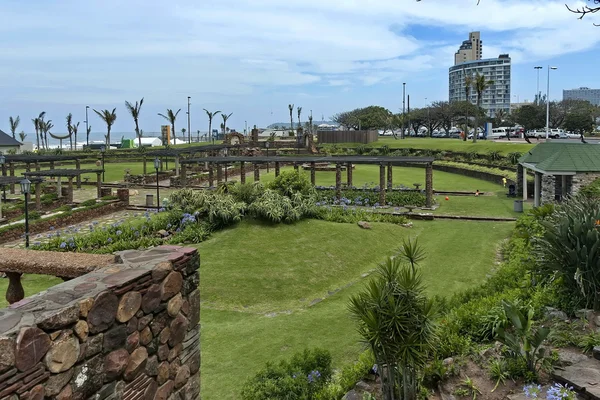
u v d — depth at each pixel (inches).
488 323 304.3
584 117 2527.1
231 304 506.3
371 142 2864.2
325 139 2962.6
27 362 134.6
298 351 397.4
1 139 2573.8
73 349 149.9
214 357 389.7
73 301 152.3
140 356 180.9
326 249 641.0
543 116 3011.8
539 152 1065.5
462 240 767.7
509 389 244.5
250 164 2060.8
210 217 687.7
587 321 295.0
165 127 3262.8
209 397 331.3
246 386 293.4
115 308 167.3
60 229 935.0
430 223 896.3
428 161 1066.1
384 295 237.9
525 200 1174.3
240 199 727.1
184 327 210.8
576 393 229.5
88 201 1124.5
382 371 241.0
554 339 277.0
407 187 1342.3
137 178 1678.2
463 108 3408.0
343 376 299.4
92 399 158.1
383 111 4060.0
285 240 650.8
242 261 586.9
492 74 5187.0
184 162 1498.5
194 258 219.3
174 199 779.4
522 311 308.0
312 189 845.2
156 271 189.8
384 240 729.0
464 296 410.0
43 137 4015.8
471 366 270.4
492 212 1016.2
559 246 335.9
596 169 890.1
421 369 262.8
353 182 1546.5
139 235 724.0
